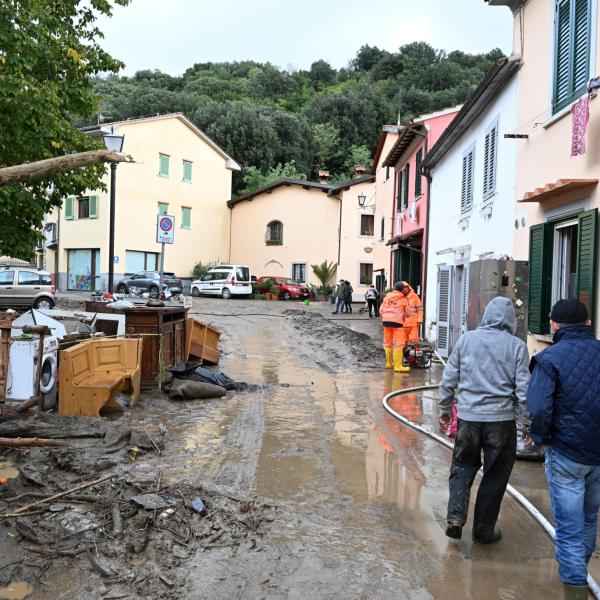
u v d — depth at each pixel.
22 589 3.52
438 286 14.89
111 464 5.50
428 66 72.75
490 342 4.27
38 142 10.92
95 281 37.16
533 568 3.95
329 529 4.45
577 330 3.68
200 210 41.91
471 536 4.41
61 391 7.07
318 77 83.81
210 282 37.25
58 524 4.19
